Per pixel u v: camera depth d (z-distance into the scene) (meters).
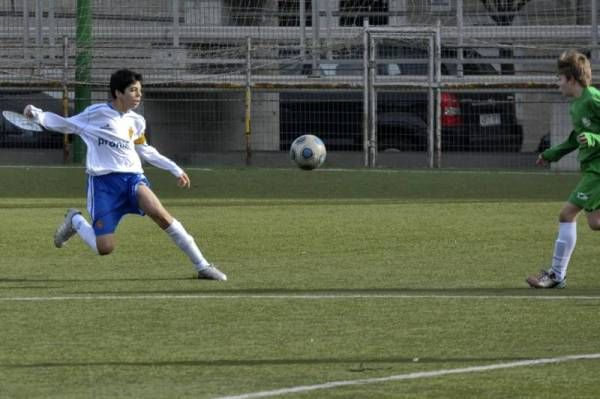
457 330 28.64
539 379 23.59
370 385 23.19
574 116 35.25
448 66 88.56
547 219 54.53
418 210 59.31
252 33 91.31
